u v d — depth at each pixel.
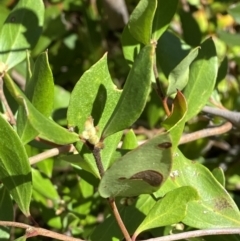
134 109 0.10
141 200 0.14
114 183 0.10
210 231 0.12
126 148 0.13
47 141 0.14
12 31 0.15
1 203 0.13
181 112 0.12
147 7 0.12
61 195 0.19
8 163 0.12
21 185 0.12
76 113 0.11
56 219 0.19
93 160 0.11
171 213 0.11
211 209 0.13
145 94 0.10
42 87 0.11
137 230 0.11
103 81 0.11
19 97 0.09
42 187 0.19
